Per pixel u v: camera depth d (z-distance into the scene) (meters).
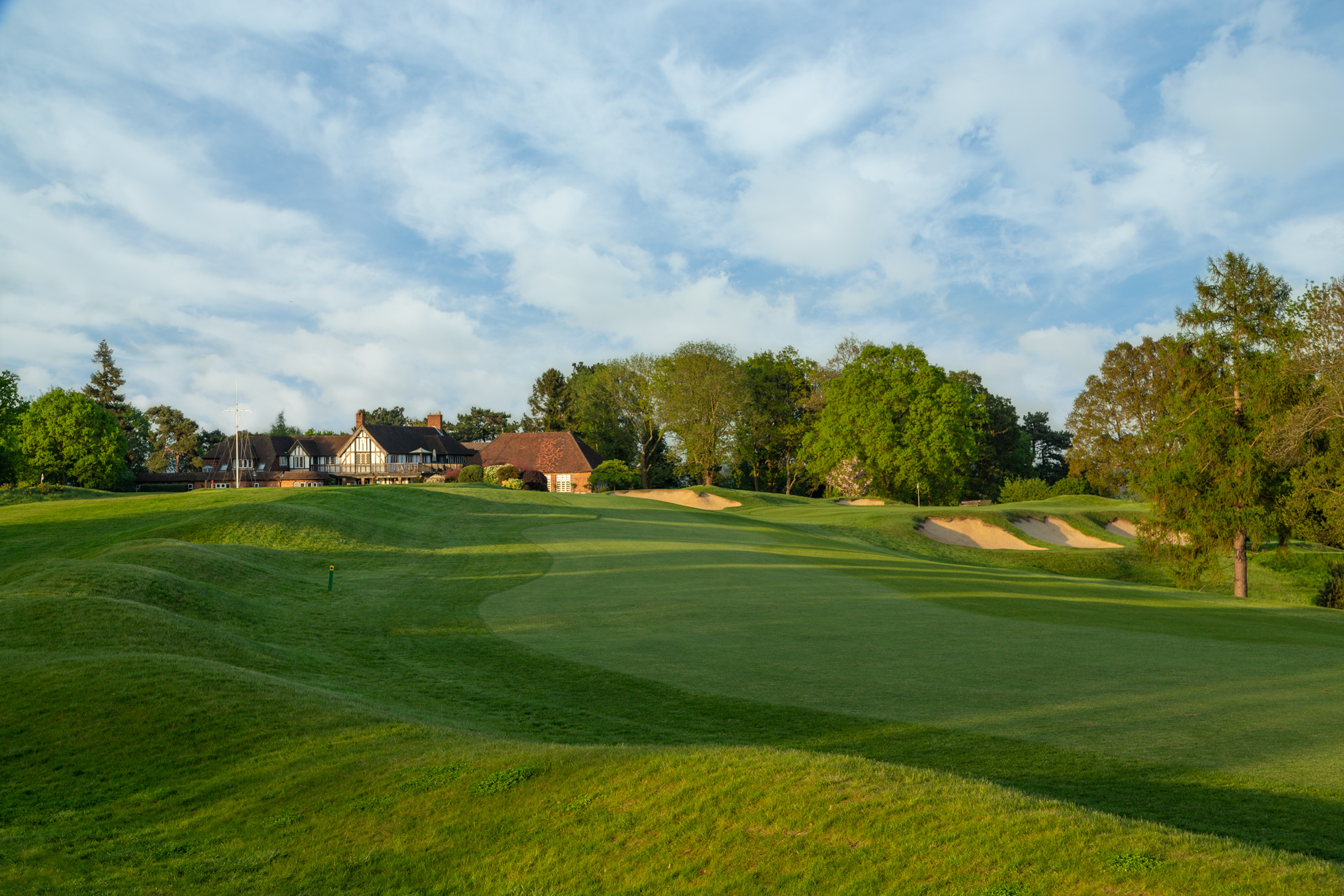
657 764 7.80
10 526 34.94
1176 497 36.62
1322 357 33.50
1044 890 5.18
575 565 26.33
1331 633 16.70
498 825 7.23
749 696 11.48
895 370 73.38
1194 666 12.98
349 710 10.95
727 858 6.18
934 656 13.86
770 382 92.00
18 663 12.60
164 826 8.06
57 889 6.88
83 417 74.12
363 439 97.25
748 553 29.69
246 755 9.55
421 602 20.62
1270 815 6.84
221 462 100.00
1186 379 38.12
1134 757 8.48
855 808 6.49
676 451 88.44
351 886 6.65
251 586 21.47
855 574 25.27
